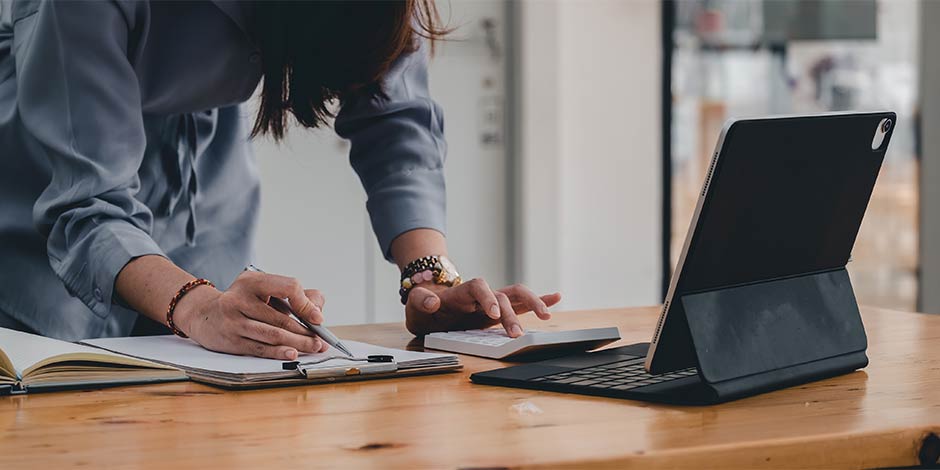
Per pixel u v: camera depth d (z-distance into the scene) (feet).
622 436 3.09
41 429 3.23
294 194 12.92
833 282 4.23
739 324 3.72
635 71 14.82
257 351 4.30
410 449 2.96
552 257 14.38
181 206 6.40
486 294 5.11
